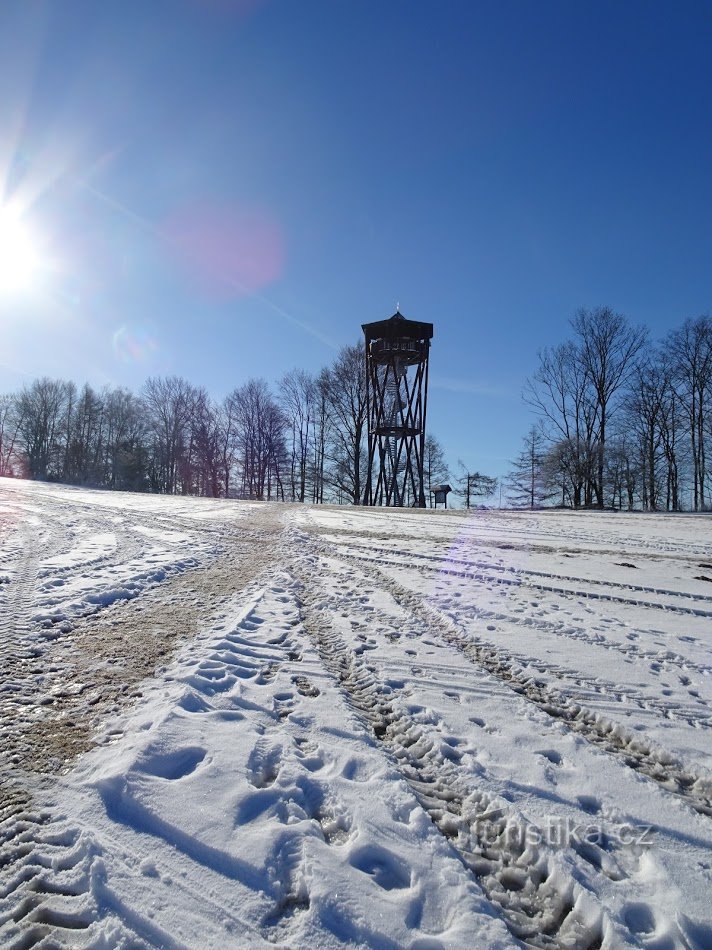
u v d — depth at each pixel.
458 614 5.70
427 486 44.97
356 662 4.32
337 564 8.31
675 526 13.70
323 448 43.28
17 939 1.73
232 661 4.21
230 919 1.83
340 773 2.75
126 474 45.62
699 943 1.83
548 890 2.08
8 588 5.97
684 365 31.78
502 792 2.64
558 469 33.44
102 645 4.43
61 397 51.25
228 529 11.96
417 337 28.02
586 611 5.89
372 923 1.84
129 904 1.86
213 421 47.56
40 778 2.56
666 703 3.67
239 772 2.66
